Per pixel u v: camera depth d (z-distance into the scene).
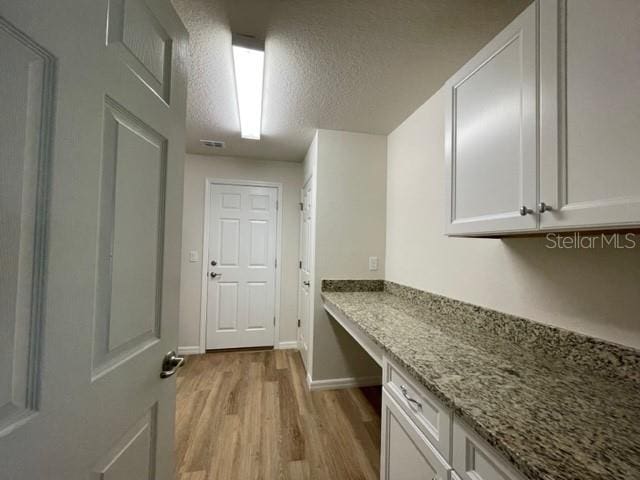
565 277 0.99
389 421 1.11
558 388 0.78
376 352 1.35
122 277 0.63
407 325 1.41
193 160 3.07
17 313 0.41
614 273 0.86
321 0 1.10
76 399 0.50
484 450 0.64
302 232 3.13
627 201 0.58
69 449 0.49
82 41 0.51
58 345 0.47
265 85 1.70
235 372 2.60
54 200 0.46
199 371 2.62
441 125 1.72
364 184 2.43
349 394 2.25
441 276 1.68
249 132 2.41
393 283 2.28
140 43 0.68
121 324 0.63
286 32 1.27
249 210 3.20
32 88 0.43
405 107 1.96
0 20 0.38
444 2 1.10
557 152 0.72
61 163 0.47
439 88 1.72
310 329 2.44
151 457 0.76
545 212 0.75
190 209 3.06
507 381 0.82
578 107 0.68
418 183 1.96
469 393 0.75
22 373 0.42
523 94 0.82
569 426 0.61
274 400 2.13
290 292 3.27
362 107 1.97
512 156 0.86
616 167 0.60
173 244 0.85
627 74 0.59
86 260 0.53
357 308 1.79
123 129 0.62
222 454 1.56
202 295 3.06
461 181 1.09
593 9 0.65
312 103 1.92
